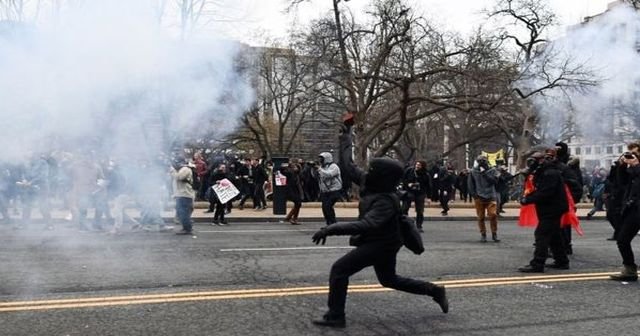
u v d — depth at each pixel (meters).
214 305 5.70
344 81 25.14
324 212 12.34
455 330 5.02
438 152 46.75
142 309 5.50
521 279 7.32
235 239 10.84
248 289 6.41
